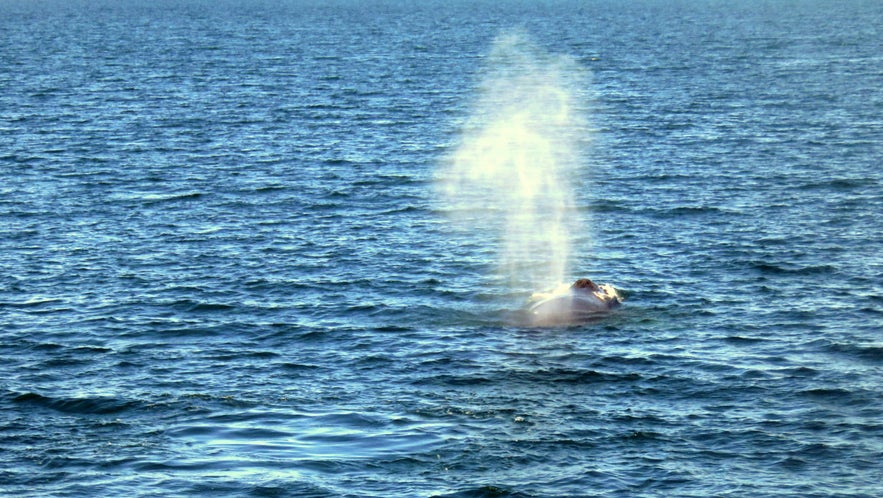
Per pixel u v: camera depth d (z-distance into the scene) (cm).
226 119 19425
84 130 17862
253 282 9075
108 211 11875
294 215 11731
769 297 8538
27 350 7450
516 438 5972
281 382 6838
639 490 5406
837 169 13975
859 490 5388
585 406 6406
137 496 5359
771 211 11662
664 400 6500
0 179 13712
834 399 6488
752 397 6525
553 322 7869
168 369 7081
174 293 8775
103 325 7975
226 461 5728
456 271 9450
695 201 12238
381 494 5366
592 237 10700
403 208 12125
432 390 6656
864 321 7906
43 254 10025
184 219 11506
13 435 6062
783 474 5562
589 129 18125
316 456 5778
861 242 10250
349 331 7775
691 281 9031
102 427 6178
